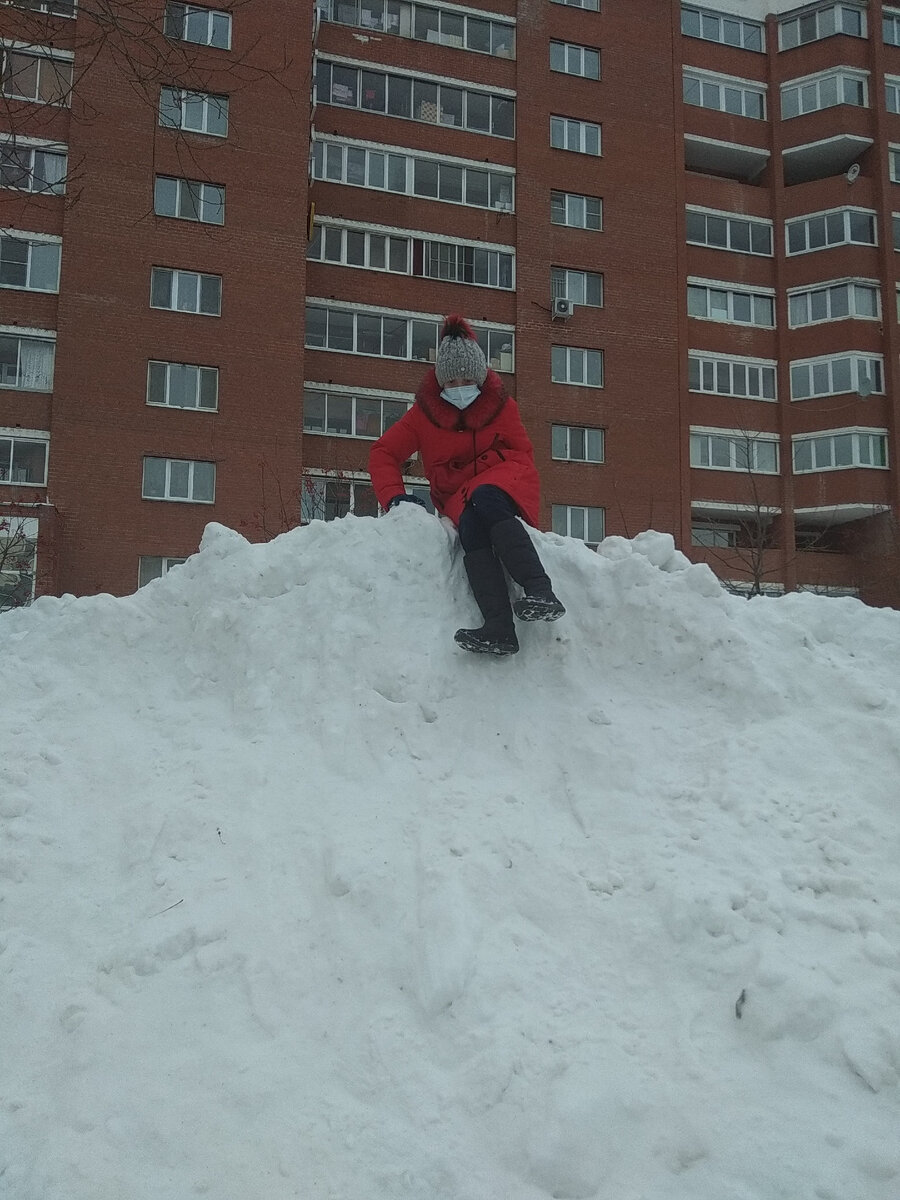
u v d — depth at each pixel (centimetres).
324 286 2327
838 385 2692
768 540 2725
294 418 2152
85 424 2012
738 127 2825
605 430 2491
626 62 2647
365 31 2444
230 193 2150
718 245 2752
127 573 2009
